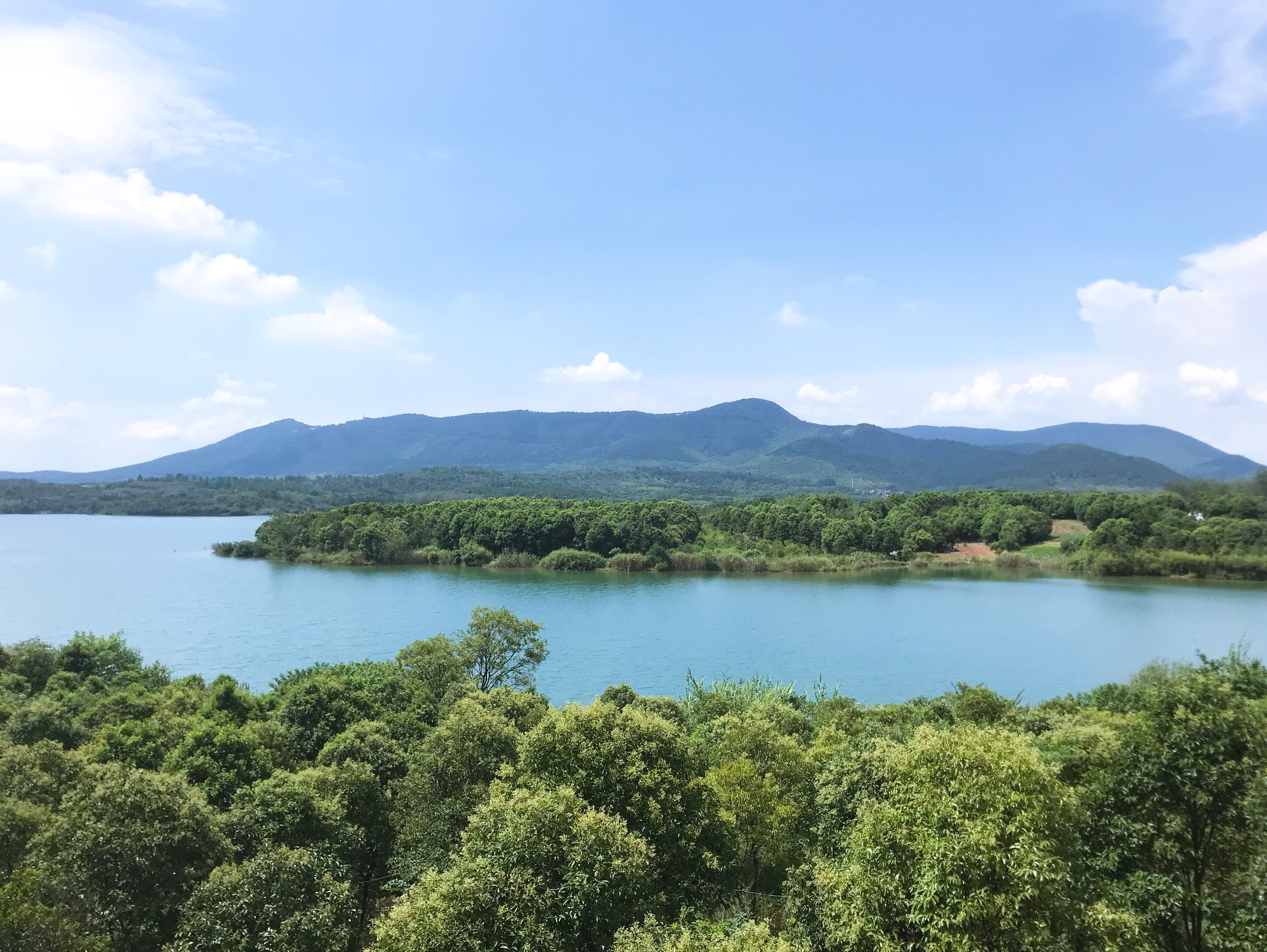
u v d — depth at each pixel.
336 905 31.94
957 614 174.00
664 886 33.19
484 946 26.45
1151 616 170.50
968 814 25.12
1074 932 23.75
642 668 129.62
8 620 166.12
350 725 53.28
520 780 36.72
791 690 81.06
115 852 31.47
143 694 67.44
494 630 78.69
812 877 32.53
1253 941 25.61
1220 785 27.27
